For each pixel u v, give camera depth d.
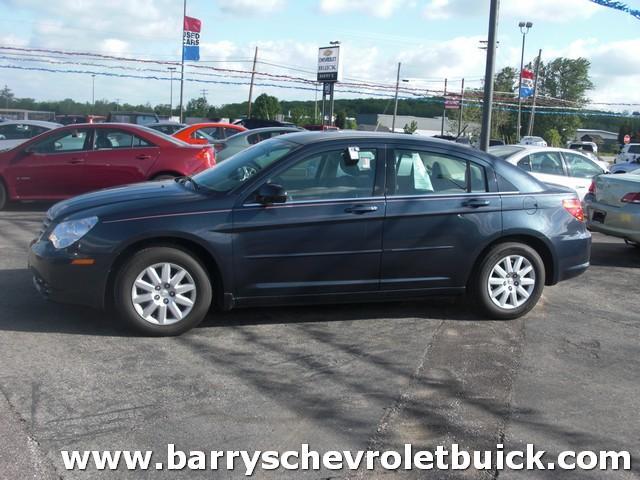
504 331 5.73
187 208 5.18
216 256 5.20
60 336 5.14
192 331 5.39
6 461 3.37
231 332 5.41
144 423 3.83
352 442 3.71
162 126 21.06
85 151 10.64
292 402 4.17
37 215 10.71
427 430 3.88
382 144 5.66
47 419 3.82
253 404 4.12
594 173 11.45
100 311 5.74
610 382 4.69
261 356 4.92
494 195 5.85
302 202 5.37
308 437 3.75
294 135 6.04
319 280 5.48
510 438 3.82
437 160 5.77
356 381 4.53
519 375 4.75
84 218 5.12
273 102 53.31
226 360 4.81
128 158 10.61
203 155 10.89
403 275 5.66
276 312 5.98
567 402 4.33
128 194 5.50
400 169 5.66
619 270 8.45
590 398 4.41
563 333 5.74
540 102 63.56
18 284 6.48
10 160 10.55
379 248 5.54
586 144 45.12
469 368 4.85
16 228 9.47
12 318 5.50
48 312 5.68
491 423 3.99
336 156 5.55
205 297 5.26
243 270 5.29
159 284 5.16
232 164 5.87
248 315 5.86
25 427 3.72
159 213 5.12
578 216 6.18
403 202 5.57
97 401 4.07
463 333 5.63
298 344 5.20
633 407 4.29
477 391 4.45
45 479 3.24
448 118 66.69
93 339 5.11
